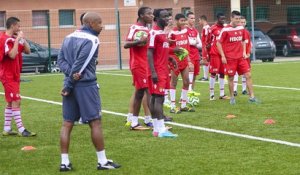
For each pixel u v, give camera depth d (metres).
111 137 11.66
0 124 13.94
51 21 38.25
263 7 43.66
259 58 35.28
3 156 10.19
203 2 41.03
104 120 13.91
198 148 10.38
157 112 11.55
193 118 13.82
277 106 15.59
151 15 12.38
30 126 13.34
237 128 12.31
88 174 8.78
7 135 12.27
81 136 11.84
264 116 13.88
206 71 24.03
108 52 38.69
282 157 9.51
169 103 16.05
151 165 9.21
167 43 11.55
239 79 24.17
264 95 18.22
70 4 38.56
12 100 12.07
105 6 38.91
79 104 8.88
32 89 22.16
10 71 12.00
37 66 32.28
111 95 19.22
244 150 10.10
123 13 39.19
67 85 8.80
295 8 43.94
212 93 17.47
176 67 12.42
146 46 12.35
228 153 9.91
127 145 10.80
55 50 33.28
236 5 36.69
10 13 37.66
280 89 19.84
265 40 35.41
